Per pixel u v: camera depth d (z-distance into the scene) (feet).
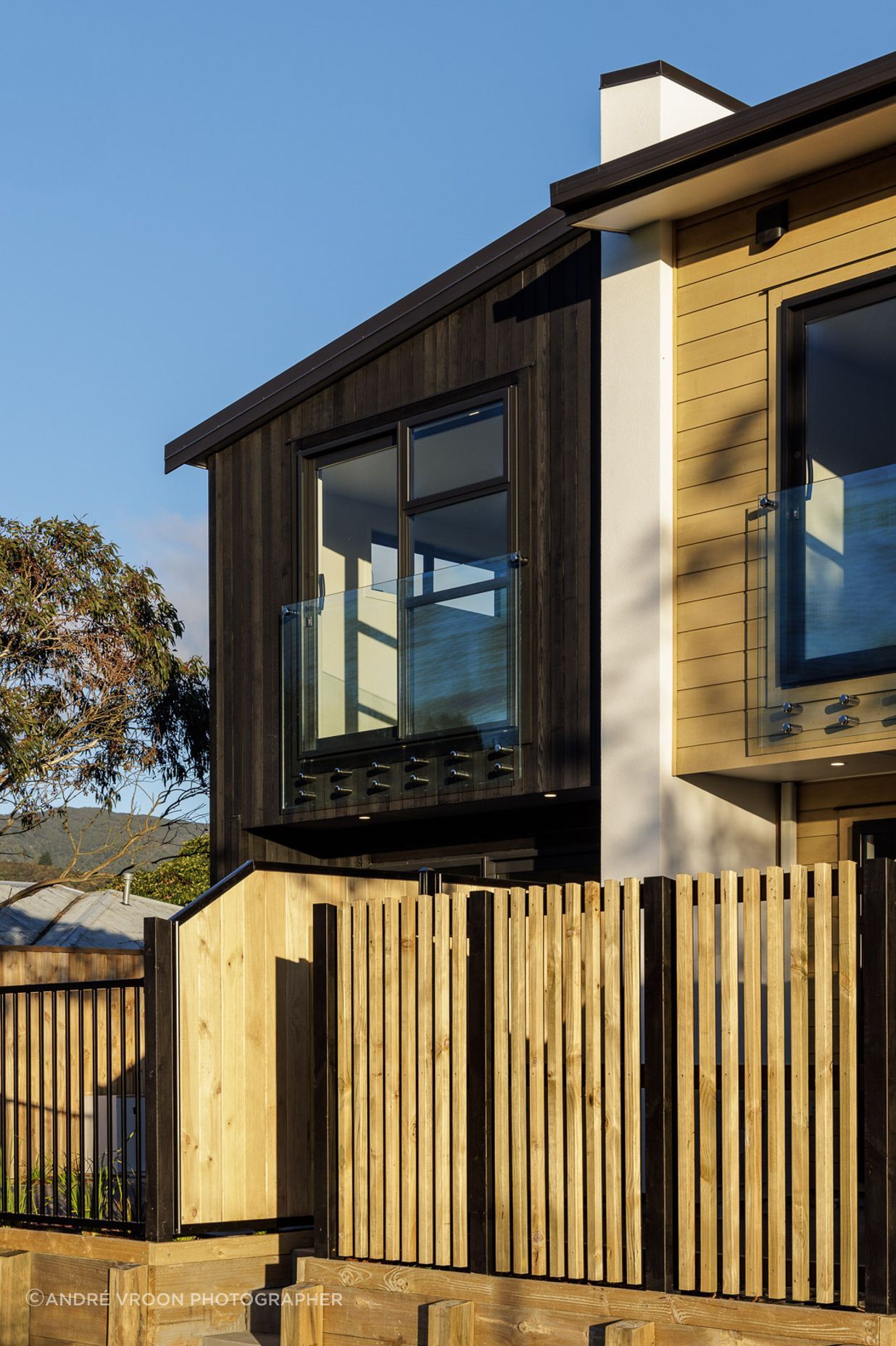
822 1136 19.62
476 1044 23.54
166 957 26.89
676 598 31.30
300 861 40.40
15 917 70.23
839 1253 19.63
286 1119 28.17
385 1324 23.89
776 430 30.14
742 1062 24.97
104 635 69.87
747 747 29.60
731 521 30.63
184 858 101.76
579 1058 22.54
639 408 31.99
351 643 37.45
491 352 35.86
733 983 20.86
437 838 38.14
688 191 30.78
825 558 28.76
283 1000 28.45
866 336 29.14
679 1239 21.09
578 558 33.47
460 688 34.99
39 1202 29.63
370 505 38.42
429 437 37.11
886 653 27.63
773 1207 20.12
